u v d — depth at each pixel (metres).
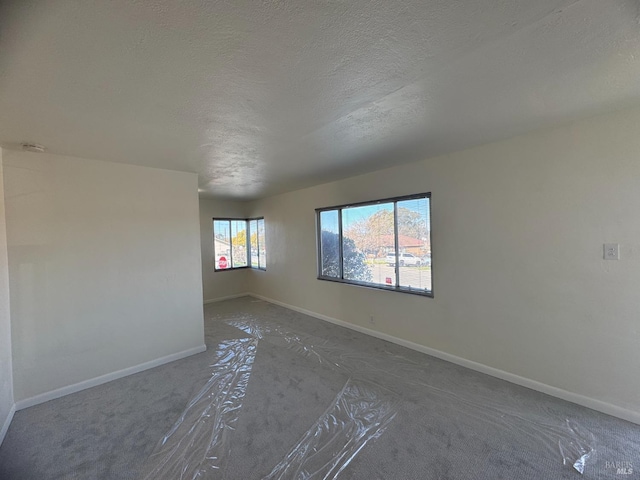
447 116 2.07
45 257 2.70
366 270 4.20
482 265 2.90
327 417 2.28
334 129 2.25
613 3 1.03
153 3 0.96
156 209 3.40
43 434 2.18
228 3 0.98
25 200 2.61
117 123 2.01
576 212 2.32
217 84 1.53
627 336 2.13
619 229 2.14
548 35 1.20
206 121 2.02
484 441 1.97
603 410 2.23
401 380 2.82
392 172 3.67
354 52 1.29
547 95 1.80
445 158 3.13
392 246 3.81
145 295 3.29
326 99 1.74
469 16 1.08
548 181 2.44
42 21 1.01
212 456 1.91
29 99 1.62
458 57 1.36
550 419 2.17
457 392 2.58
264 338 4.09
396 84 1.59
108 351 3.03
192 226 3.69
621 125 2.09
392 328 3.83
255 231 6.74
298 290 5.48
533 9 1.05
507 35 1.20
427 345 3.44
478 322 2.96
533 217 2.54
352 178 4.23
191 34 1.13
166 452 1.96
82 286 2.89
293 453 1.91
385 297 3.90
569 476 1.68
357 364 3.20
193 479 1.73
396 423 2.18
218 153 2.84
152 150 2.69
